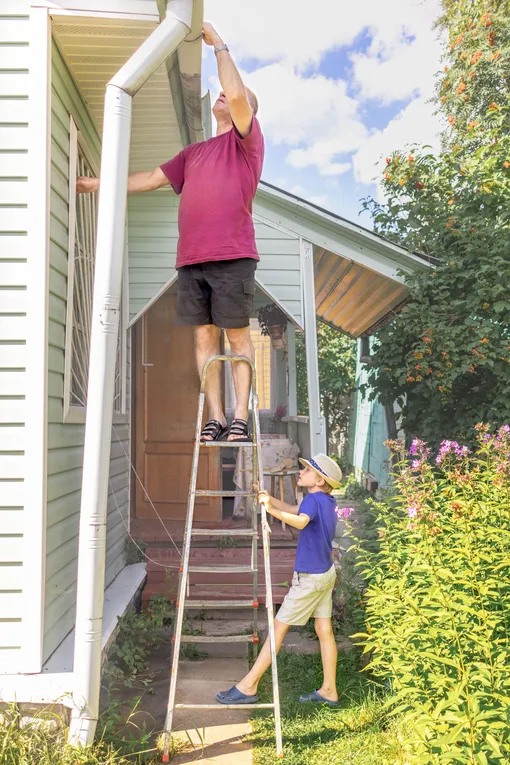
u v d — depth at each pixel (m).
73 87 4.29
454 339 6.96
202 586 5.90
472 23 10.84
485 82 10.73
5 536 3.43
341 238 6.80
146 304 6.66
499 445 4.52
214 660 4.99
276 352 10.95
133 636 5.00
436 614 3.08
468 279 7.11
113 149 3.39
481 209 7.53
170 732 3.45
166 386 7.54
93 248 5.24
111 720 3.52
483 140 9.87
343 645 5.02
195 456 3.88
